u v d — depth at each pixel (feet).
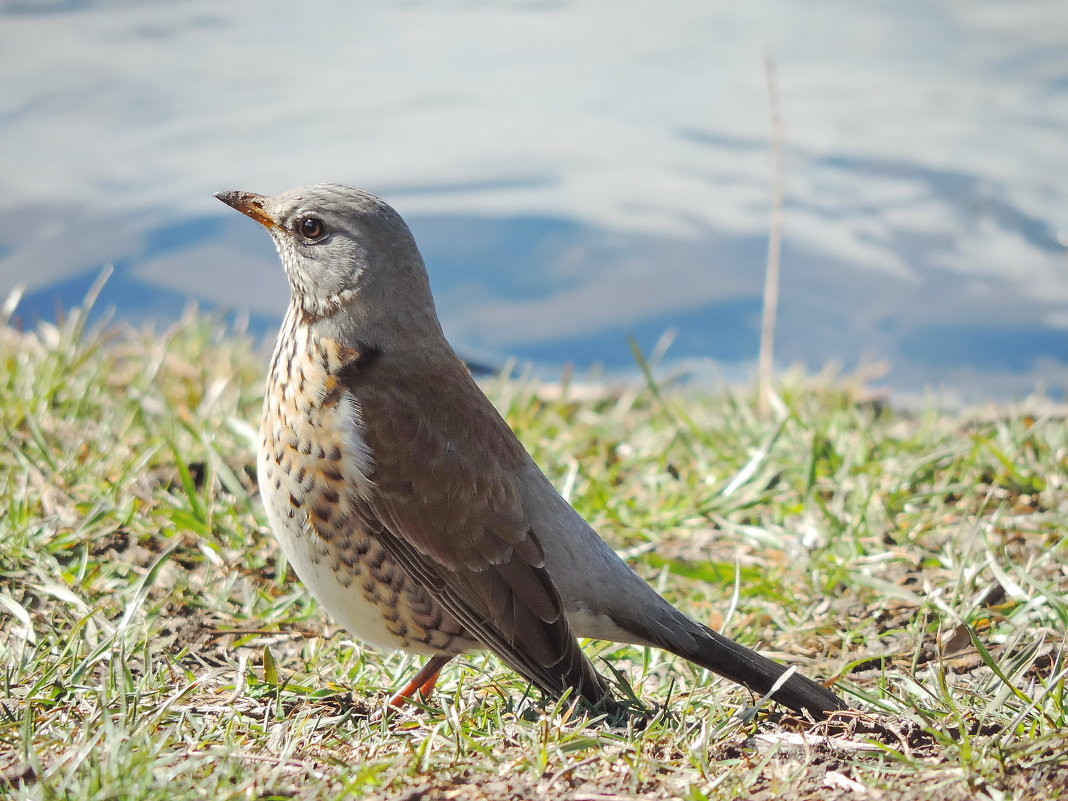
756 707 23.94
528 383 48.01
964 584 30.30
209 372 45.32
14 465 34.42
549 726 23.06
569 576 26.07
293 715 24.07
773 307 45.42
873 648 28.89
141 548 31.63
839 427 40.75
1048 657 27.17
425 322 27.32
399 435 25.59
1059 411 44.32
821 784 21.42
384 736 23.09
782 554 33.94
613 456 40.73
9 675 24.29
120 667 24.54
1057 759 21.62
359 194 27.17
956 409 46.88
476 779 21.30
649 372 42.96
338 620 26.61
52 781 20.03
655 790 21.20
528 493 26.43
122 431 38.04
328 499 25.45
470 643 26.09
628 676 28.09
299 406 25.76
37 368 40.78
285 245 27.25
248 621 29.32
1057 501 35.17
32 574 29.55
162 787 19.84
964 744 21.80
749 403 46.14
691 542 35.32
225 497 34.42
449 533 25.45
